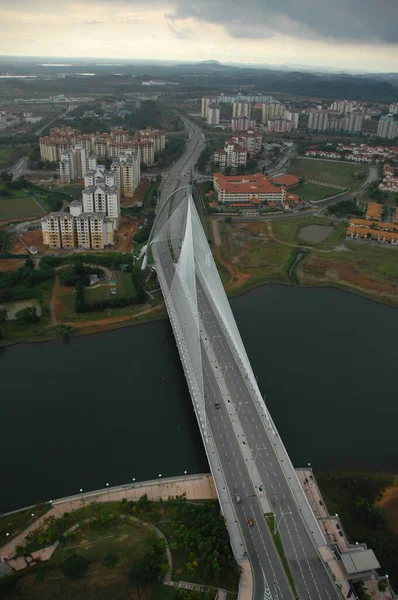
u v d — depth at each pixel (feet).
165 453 643.04
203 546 493.36
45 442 651.66
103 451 642.22
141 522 536.01
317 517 553.64
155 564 477.36
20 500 570.87
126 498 567.59
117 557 489.67
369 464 638.12
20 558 494.59
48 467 614.75
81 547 504.43
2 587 453.99
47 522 527.81
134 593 458.09
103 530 524.93
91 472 610.24
